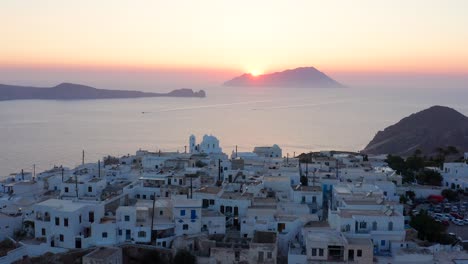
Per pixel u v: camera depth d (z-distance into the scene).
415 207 120.06
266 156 175.00
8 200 112.12
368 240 83.50
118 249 86.44
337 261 81.06
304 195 108.50
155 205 97.69
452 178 139.88
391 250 86.50
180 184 119.50
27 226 99.69
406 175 145.25
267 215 95.81
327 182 119.44
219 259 84.94
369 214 89.31
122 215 92.88
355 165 145.38
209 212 100.12
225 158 157.50
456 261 84.12
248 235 92.69
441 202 125.44
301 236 90.56
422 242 91.62
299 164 142.75
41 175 142.12
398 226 87.44
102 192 113.94
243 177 124.75
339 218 87.69
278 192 115.38
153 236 92.88
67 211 91.81
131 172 135.75
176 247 88.81
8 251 88.56
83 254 88.56
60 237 92.31
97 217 96.00
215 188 111.25
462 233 103.31
